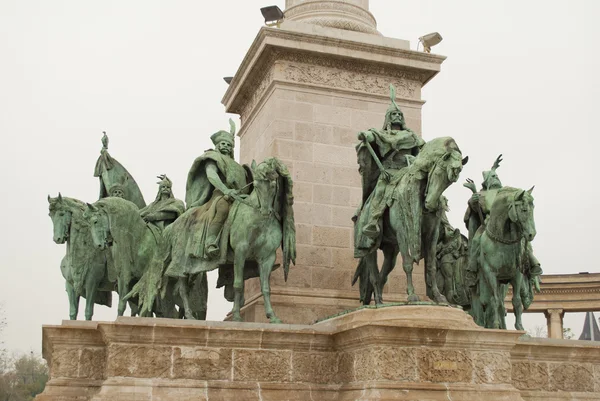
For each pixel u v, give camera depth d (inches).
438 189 528.4
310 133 713.0
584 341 600.7
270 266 577.9
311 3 788.0
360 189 716.7
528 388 574.6
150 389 492.7
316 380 531.2
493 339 508.7
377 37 752.3
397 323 494.3
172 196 758.5
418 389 482.3
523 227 569.0
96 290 705.6
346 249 699.4
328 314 670.5
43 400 521.7
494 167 681.0
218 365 512.4
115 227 661.9
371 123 734.5
